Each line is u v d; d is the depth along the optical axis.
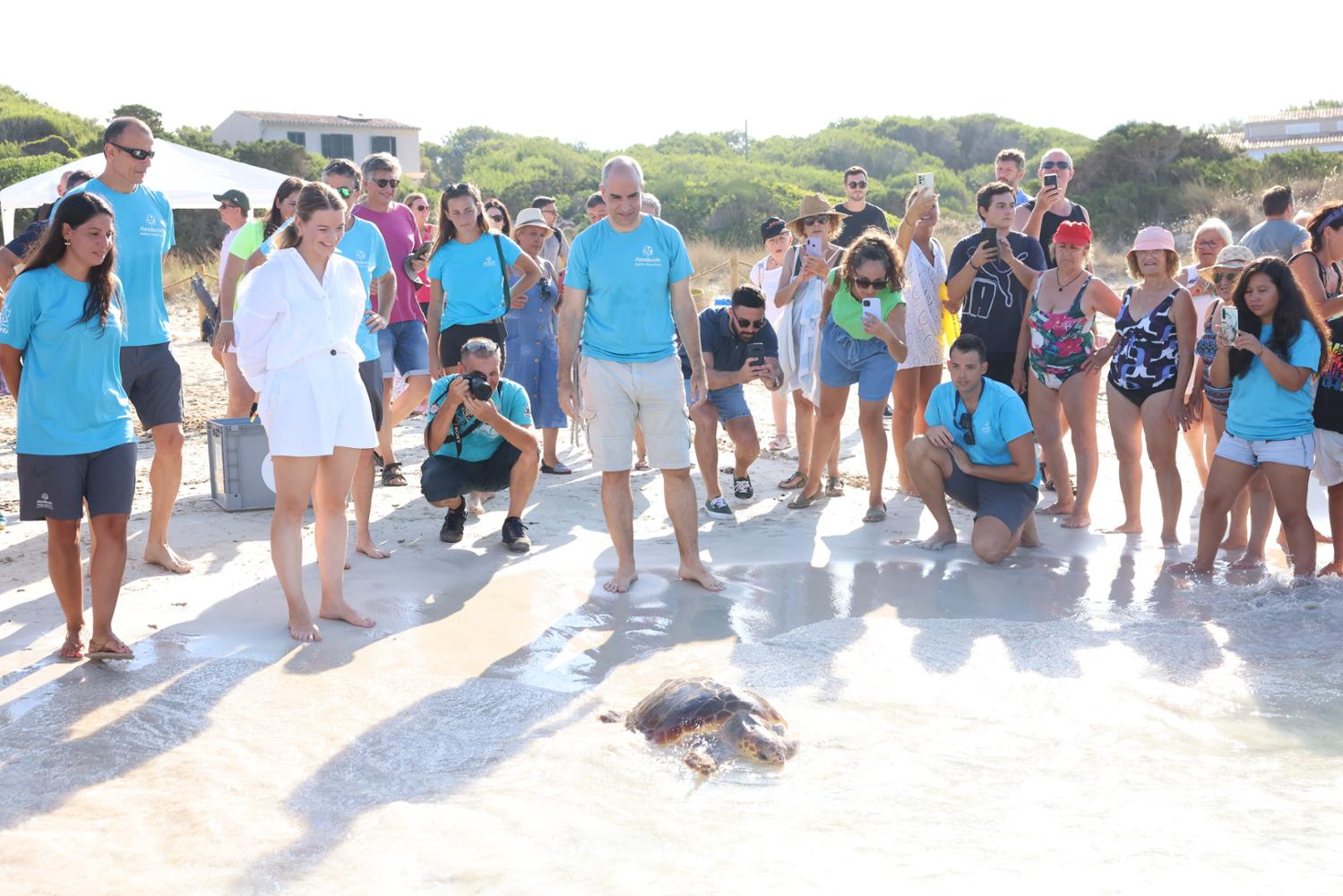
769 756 3.86
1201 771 3.84
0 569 6.08
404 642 5.15
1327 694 4.49
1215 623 5.36
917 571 6.27
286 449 5.03
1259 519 6.30
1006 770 3.86
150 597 5.66
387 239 8.36
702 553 6.63
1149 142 33.22
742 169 49.72
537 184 52.34
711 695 4.12
